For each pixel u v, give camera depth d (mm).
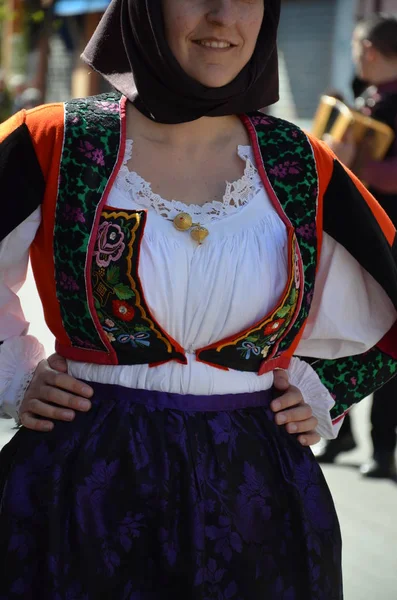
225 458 2502
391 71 5645
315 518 2596
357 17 15195
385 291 2783
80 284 2500
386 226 2840
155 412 2510
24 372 2689
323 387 2875
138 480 2426
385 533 5012
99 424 2494
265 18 2635
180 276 2496
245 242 2553
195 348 2564
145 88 2561
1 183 2514
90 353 2562
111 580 2396
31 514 2441
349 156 5453
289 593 2502
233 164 2666
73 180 2514
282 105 16656
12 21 22719
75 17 21703
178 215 2512
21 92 19922
